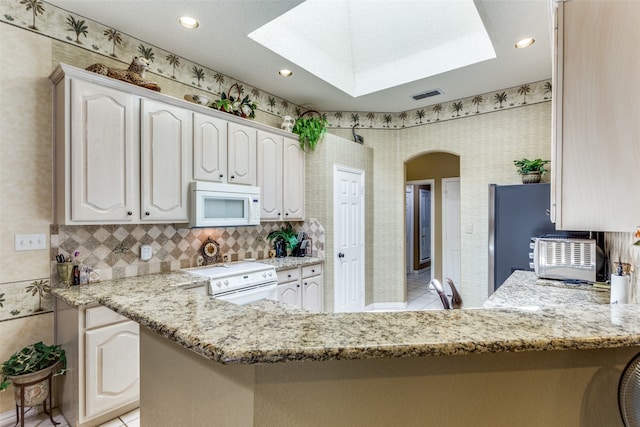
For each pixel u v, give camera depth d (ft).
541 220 9.01
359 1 9.57
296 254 12.85
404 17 9.98
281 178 11.76
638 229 3.29
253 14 7.63
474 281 12.80
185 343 2.48
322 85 11.65
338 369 2.65
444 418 2.70
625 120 3.33
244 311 3.17
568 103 3.53
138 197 7.80
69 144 6.75
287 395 2.62
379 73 12.08
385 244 14.83
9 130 6.69
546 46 8.88
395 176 14.76
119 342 6.83
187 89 9.80
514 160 11.82
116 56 8.27
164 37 8.59
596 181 3.43
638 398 2.40
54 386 7.23
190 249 9.93
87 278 7.62
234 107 10.37
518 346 2.32
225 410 2.79
